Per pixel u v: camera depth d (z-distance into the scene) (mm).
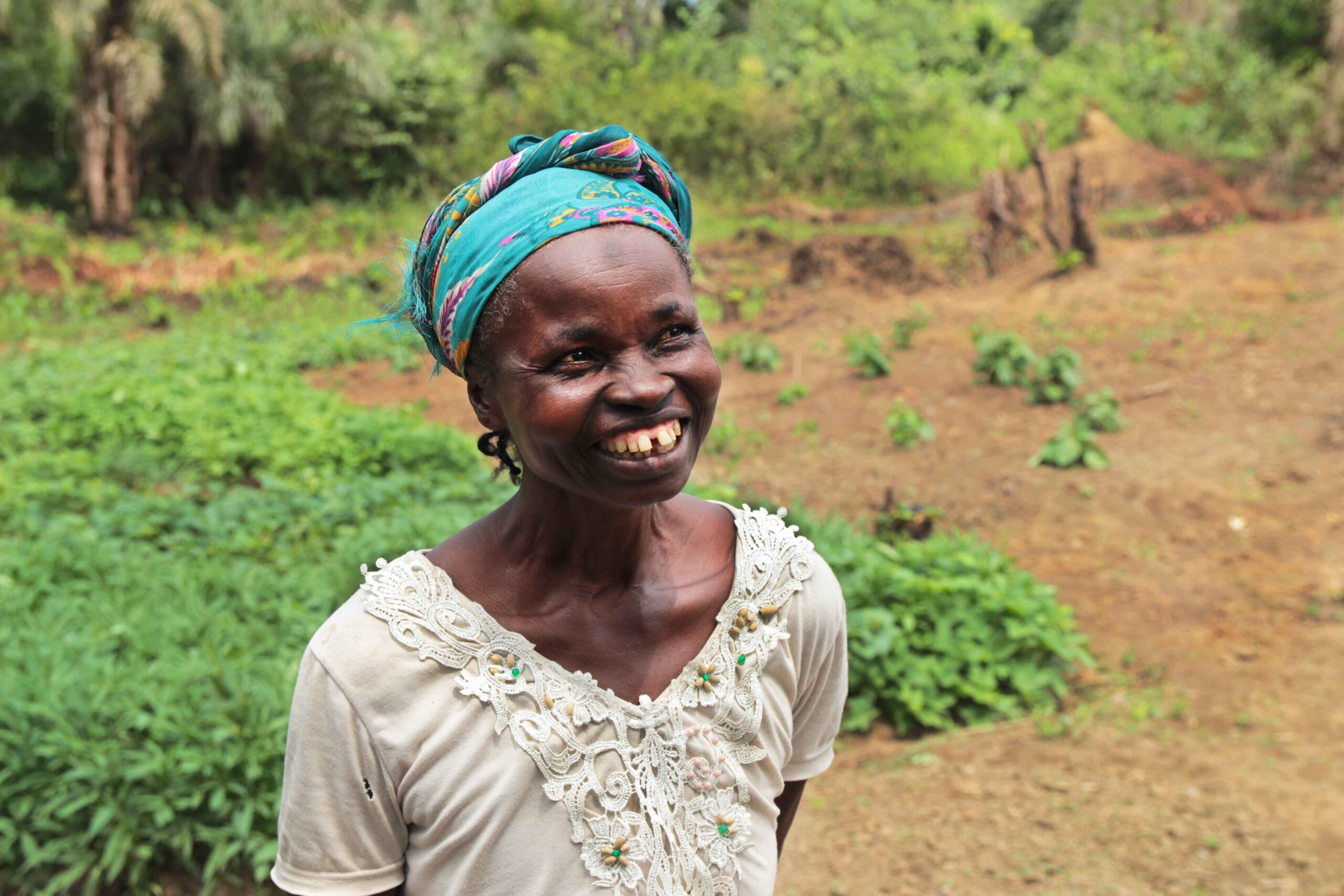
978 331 11094
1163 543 6777
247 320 14633
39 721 4152
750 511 1442
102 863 3836
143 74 19000
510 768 1222
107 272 16781
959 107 23844
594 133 1195
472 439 8977
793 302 13258
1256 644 5516
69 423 9211
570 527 1259
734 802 1340
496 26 28078
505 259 1162
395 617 1222
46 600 5520
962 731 5055
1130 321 11023
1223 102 20969
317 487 7805
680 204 1330
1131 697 5156
